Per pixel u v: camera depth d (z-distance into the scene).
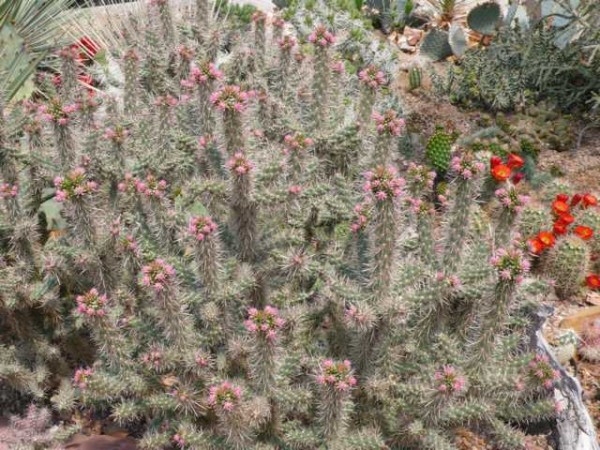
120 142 2.97
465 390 2.44
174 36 4.26
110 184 3.03
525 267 2.29
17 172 3.14
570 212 3.99
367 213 2.52
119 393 2.60
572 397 2.81
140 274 2.70
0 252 3.06
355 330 2.54
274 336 2.17
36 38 5.36
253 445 2.45
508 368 2.58
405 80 5.68
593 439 2.75
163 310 2.42
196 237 2.36
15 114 3.18
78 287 3.01
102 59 4.92
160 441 2.49
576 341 3.23
